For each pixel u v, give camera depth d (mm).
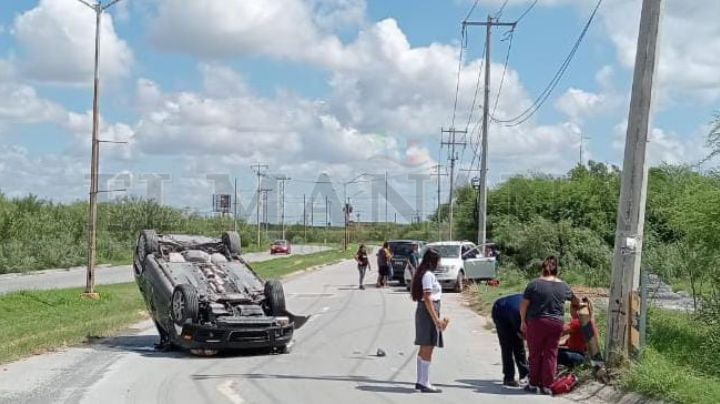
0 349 14945
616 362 11328
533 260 39938
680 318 16359
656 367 10711
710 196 14297
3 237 53406
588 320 11656
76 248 58344
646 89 11430
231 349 15531
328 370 13586
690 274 15773
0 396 11000
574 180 48656
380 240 142000
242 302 15984
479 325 20922
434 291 11562
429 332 11492
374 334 18922
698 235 14578
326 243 150500
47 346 16062
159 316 16141
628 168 11523
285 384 12141
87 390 11508
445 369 13688
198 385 12031
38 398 10875
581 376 11570
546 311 11258
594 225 43344
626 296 11430
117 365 13961
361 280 35562
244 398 11000
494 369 13688
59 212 64000
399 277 37344
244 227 117938
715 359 12789
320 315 23625
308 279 43094
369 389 11703
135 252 18016
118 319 20703
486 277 35531
